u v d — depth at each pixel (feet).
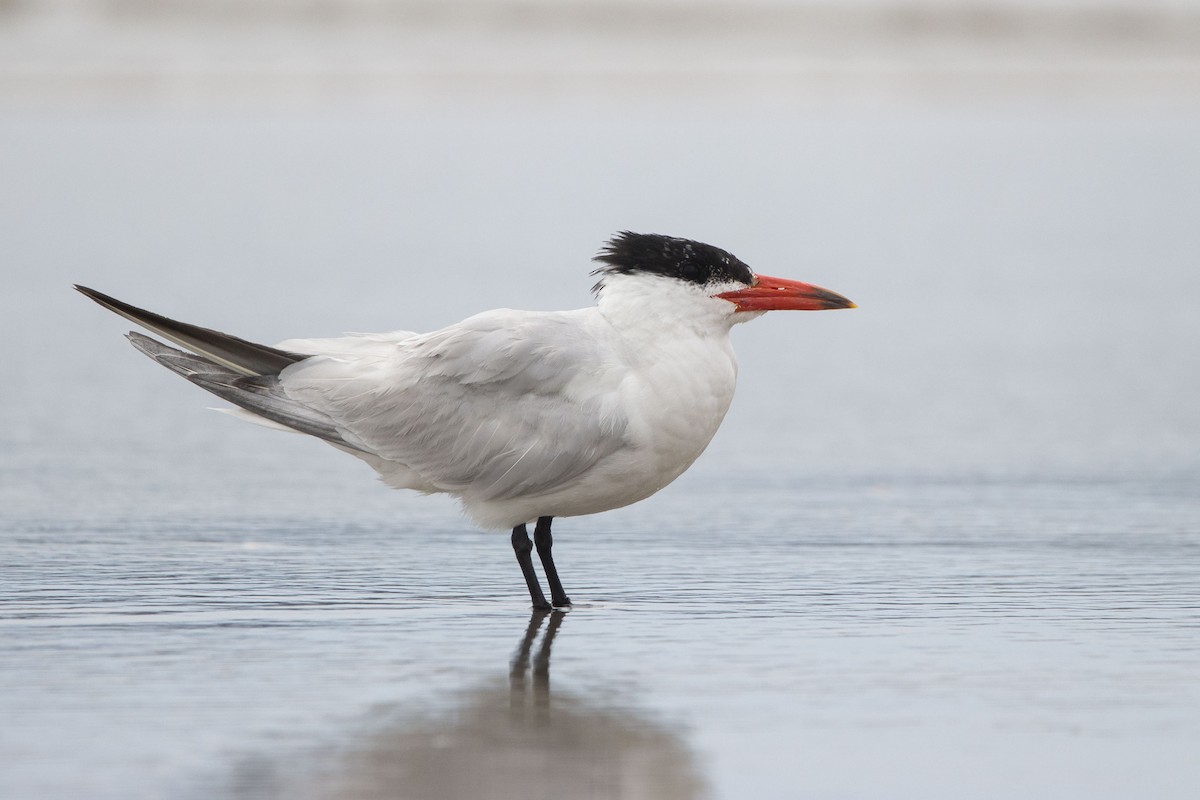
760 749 23.43
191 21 216.95
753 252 94.38
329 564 36.24
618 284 32.83
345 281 82.17
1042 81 201.87
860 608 32.19
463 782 22.07
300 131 159.63
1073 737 23.93
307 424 33.14
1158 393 60.08
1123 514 41.91
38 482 45.16
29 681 26.58
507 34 224.12
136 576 34.71
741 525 40.81
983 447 51.24
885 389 60.95
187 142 150.61
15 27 209.97
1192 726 24.41
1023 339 71.20
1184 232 106.11
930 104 187.32
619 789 21.88
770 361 66.80
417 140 154.30
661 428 32.17
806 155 146.20
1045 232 106.01
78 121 162.50
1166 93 193.98
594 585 34.58
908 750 23.36
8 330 70.49
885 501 43.68
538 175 131.85
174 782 21.90
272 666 27.71
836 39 224.12
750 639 29.76
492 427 32.45
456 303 74.59
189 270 86.63
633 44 221.05
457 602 32.96
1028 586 34.09
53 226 104.27
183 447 50.70
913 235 103.55
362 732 24.11
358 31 221.46
